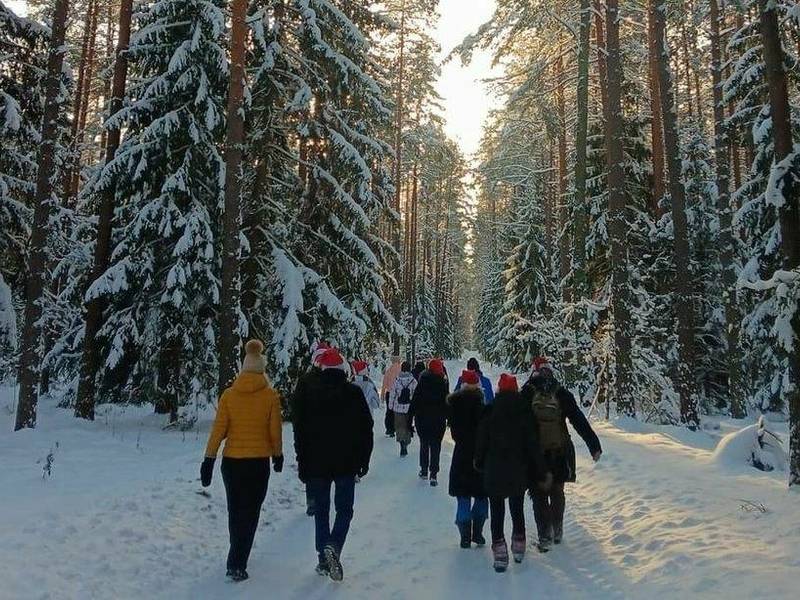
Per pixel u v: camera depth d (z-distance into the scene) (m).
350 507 5.93
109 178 13.28
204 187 13.92
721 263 19.16
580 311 17.98
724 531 6.21
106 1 23.39
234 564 5.54
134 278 13.24
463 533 6.80
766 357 18.98
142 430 13.21
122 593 4.88
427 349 51.38
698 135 22.91
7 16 13.96
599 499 8.49
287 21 15.58
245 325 12.81
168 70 12.98
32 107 14.85
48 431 11.98
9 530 5.52
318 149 16.34
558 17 18.19
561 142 27.62
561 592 5.43
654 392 17.39
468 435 7.00
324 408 6.00
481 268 80.62
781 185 7.68
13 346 13.64
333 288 16.41
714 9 19.61
